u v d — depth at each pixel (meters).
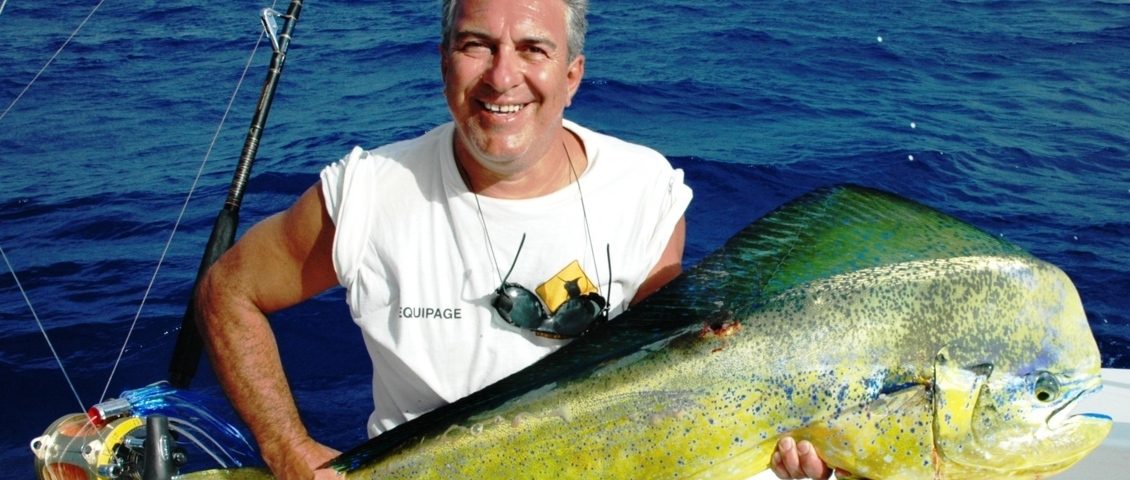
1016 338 1.92
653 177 2.38
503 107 2.15
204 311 2.39
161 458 2.38
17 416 4.11
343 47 10.07
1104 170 6.81
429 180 2.30
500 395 2.10
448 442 2.09
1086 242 5.66
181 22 11.36
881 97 8.39
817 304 1.97
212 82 9.09
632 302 2.37
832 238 2.00
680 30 10.39
